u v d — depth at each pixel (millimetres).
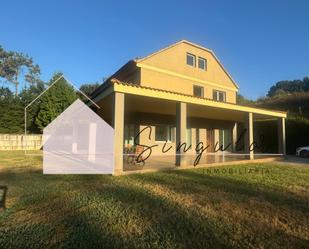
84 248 3789
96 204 5859
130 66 17609
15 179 8781
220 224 4738
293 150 21516
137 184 8070
